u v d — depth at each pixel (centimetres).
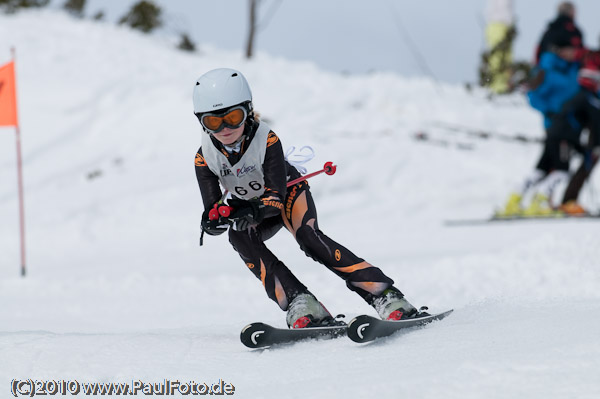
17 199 4553
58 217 4253
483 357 804
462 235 3275
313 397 739
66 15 7394
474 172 4891
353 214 4262
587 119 3694
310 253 1077
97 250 3672
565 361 736
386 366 851
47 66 5981
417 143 5294
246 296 2066
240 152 1027
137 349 1018
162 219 4178
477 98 6650
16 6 7144
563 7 3738
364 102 6109
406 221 4009
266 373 891
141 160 5012
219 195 1060
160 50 6850
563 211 3734
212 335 1152
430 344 930
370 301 1070
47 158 5038
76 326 1606
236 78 991
